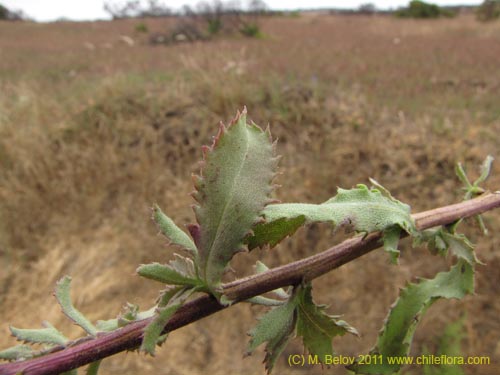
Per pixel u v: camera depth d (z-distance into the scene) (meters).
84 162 5.27
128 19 21.52
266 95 5.81
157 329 0.53
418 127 5.07
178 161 5.31
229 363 3.84
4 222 4.92
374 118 5.36
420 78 7.05
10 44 13.76
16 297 4.46
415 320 0.79
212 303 0.59
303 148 5.11
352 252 0.65
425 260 4.17
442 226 0.74
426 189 4.51
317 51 9.66
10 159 5.43
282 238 0.59
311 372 3.65
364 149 4.89
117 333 0.57
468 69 7.58
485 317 3.71
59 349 0.58
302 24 17.39
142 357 3.91
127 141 5.54
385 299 4.04
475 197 0.85
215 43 11.57
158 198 5.04
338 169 4.85
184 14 14.91
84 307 4.35
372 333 3.86
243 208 0.56
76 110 5.91
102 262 4.69
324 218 0.59
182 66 7.98
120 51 11.20
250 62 7.47
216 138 0.58
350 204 0.63
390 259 0.64
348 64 7.93
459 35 12.05
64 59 10.50
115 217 4.98
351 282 4.14
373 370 0.78
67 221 5.01
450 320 3.68
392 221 0.64
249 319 4.08
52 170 5.25
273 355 0.65
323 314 0.66
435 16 18.78
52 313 4.27
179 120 5.62
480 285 3.83
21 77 8.05
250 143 0.58
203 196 0.57
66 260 4.72
